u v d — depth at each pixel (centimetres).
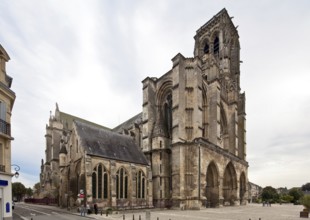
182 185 4838
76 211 4203
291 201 11575
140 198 5091
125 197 4812
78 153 4638
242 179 7306
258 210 4650
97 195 4275
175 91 5441
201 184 4806
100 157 4453
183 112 5303
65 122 8719
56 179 7881
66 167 5300
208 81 6328
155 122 6194
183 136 5166
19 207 5759
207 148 5169
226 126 7125
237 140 7262
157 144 5638
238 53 8606
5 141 2234
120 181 4769
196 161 4866
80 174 4359
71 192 4662
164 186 5400
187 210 4541
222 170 5700
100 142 4931
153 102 6341
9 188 2225
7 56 2384
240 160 6969
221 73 7519
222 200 5488
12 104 2519
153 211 4300
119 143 5453
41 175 9088
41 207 5750
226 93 7356
